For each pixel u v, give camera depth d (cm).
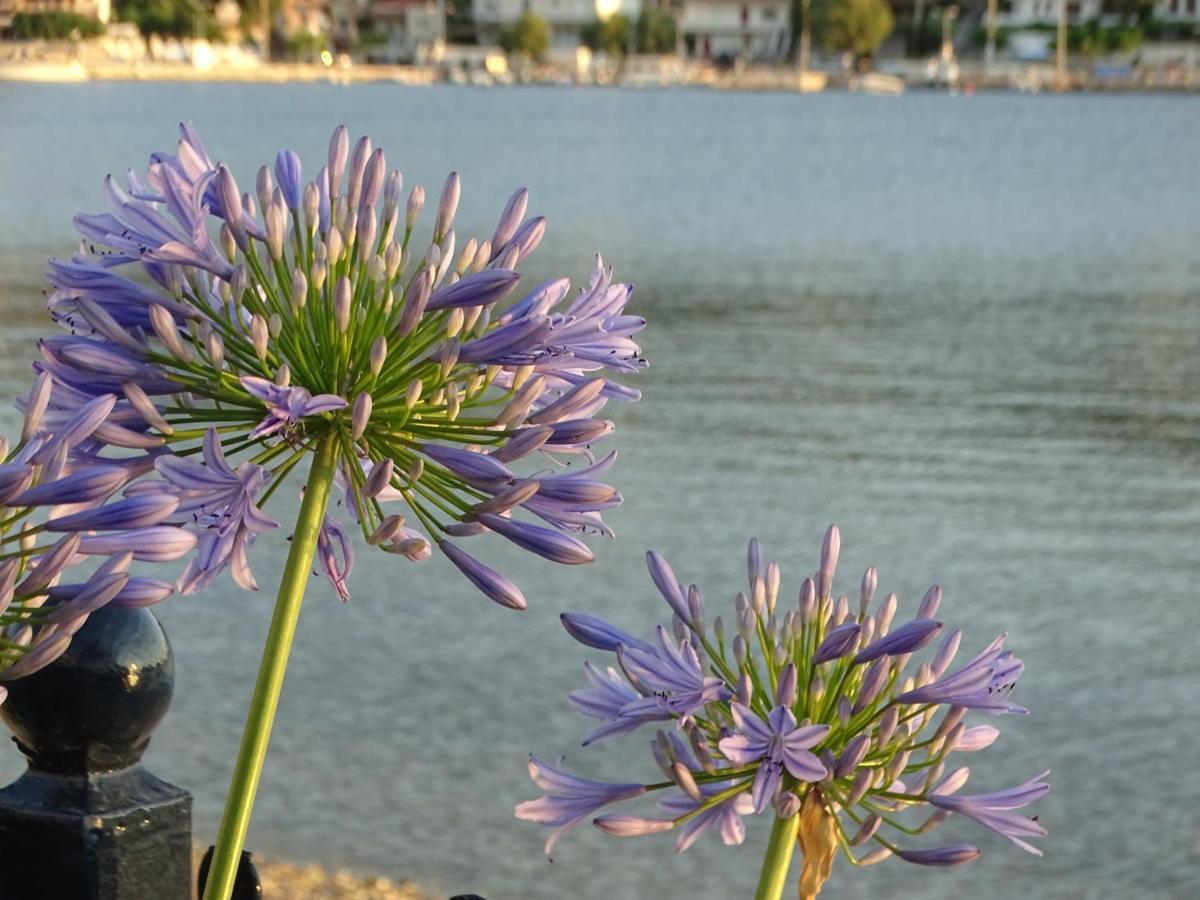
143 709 181
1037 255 3722
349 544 178
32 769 184
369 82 15000
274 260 167
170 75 14525
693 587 174
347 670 1051
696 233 4069
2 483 135
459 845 808
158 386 162
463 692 1021
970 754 962
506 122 9244
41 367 160
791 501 1541
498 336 165
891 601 177
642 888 775
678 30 15288
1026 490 1602
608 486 165
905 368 2267
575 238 3900
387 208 170
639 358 171
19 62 14088
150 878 185
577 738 957
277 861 774
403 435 168
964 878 810
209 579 158
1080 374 2245
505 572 1283
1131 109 12325
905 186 5653
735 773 167
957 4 15425
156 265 170
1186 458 1750
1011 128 9794
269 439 177
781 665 176
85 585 145
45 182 4872
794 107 12394
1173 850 843
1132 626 1190
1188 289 3147
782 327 2609
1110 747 971
